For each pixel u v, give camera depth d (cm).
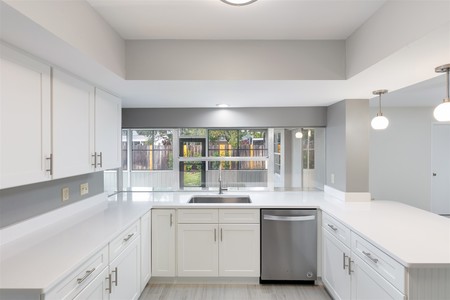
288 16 170
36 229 178
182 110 345
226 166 361
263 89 239
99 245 159
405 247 153
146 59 204
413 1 132
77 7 142
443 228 190
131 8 159
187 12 165
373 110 485
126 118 346
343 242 215
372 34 169
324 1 152
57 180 201
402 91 336
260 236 275
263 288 269
